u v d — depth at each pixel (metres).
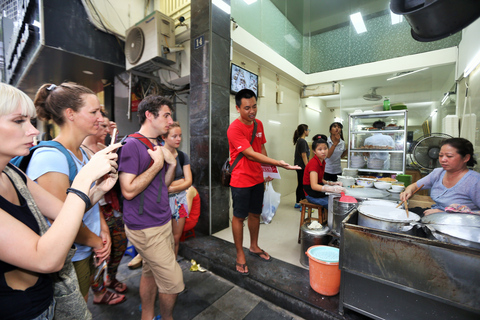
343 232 1.31
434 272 1.08
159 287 1.21
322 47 5.00
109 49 3.53
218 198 2.81
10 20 4.17
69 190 0.61
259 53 3.65
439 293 1.07
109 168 0.69
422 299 1.15
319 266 1.57
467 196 1.57
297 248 2.39
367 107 5.21
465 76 3.08
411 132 4.66
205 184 2.71
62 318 0.75
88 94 1.00
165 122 1.24
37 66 3.62
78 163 1.00
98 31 3.40
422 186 1.76
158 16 2.97
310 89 5.20
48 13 2.93
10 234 0.49
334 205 1.85
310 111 5.94
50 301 0.65
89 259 1.15
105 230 1.17
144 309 1.35
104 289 1.68
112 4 3.48
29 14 3.29
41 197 0.75
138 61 3.21
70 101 0.95
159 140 1.37
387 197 1.82
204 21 2.65
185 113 3.94
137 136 1.18
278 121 4.52
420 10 0.91
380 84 4.90
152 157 1.13
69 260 0.74
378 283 1.26
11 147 0.53
